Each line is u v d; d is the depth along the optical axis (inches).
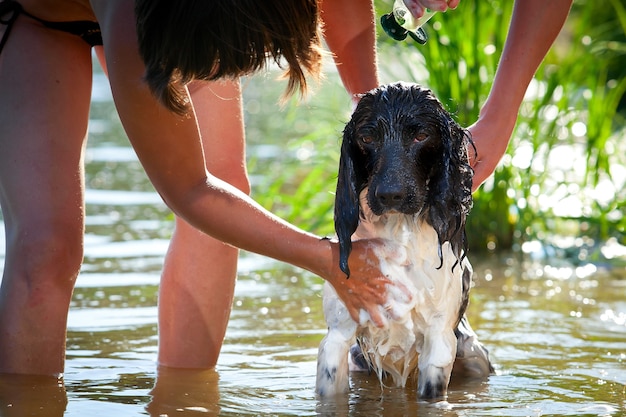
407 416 137.7
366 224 147.0
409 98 139.9
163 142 127.9
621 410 140.5
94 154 406.3
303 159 342.0
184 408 140.1
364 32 162.1
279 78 141.5
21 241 147.9
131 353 172.9
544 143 311.4
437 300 146.7
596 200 273.6
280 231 136.8
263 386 153.3
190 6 108.3
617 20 366.9
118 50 122.8
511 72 154.9
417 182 138.6
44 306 148.9
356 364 168.2
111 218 295.7
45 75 149.9
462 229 144.8
